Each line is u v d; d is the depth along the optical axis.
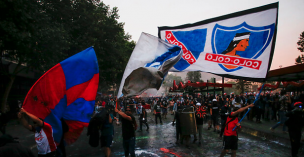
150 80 4.00
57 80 3.66
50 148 3.25
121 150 6.29
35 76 22.64
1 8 10.68
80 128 3.99
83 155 5.82
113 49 22.30
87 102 4.07
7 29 10.83
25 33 12.45
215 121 9.43
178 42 6.34
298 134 5.34
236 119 4.79
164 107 16.31
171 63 4.66
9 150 2.38
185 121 6.49
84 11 19.12
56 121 3.45
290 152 5.88
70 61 3.88
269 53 5.14
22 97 20.84
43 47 13.62
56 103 3.58
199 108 7.06
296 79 8.57
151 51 5.09
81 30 19.70
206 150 6.19
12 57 14.52
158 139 7.94
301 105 5.44
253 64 5.28
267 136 7.88
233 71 5.48
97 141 4.94
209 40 5.95
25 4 12.07
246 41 5.46
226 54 5.66
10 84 14.85
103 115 5.09
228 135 4.76
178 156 5.58
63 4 17.14
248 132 9.09
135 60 4.98
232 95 14.06
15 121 14.03
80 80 3.95
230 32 5.71
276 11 5.18
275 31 5.17
